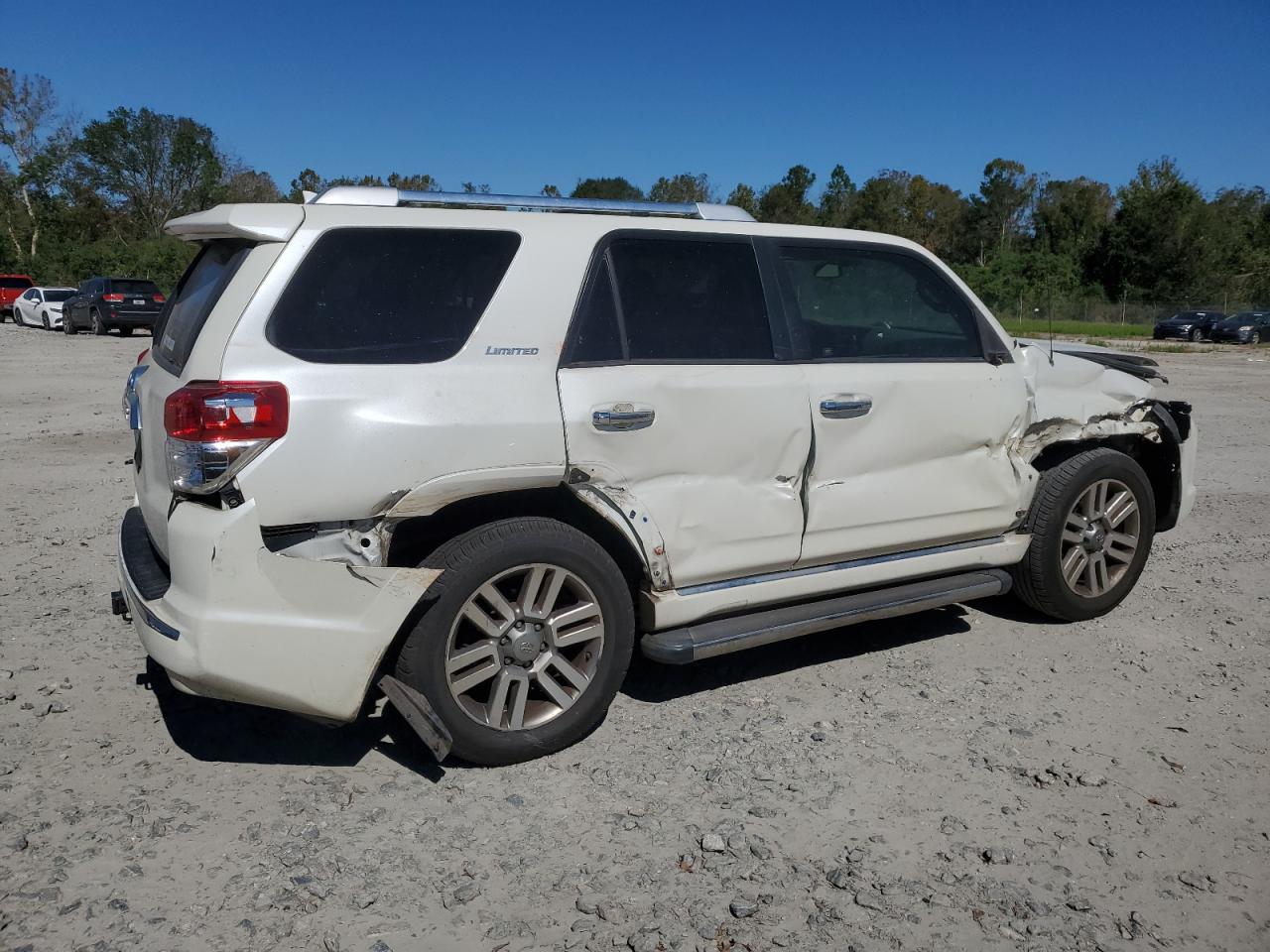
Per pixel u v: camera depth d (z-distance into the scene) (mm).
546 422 3557
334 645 3268
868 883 3000
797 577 4191
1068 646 4926
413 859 3080
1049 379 4961
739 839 3211
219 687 3193
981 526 4719
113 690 4223
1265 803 3494
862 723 4047
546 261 3709
